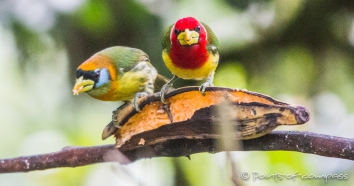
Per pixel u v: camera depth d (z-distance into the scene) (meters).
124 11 10.88
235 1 11.27
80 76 8.02
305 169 11.92
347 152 5.80
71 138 13.26
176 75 8.70
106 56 8.20
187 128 6.13
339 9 12.30
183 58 8.20
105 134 6.50
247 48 12.54
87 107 13.22
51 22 10.45
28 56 11.35
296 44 12.65
